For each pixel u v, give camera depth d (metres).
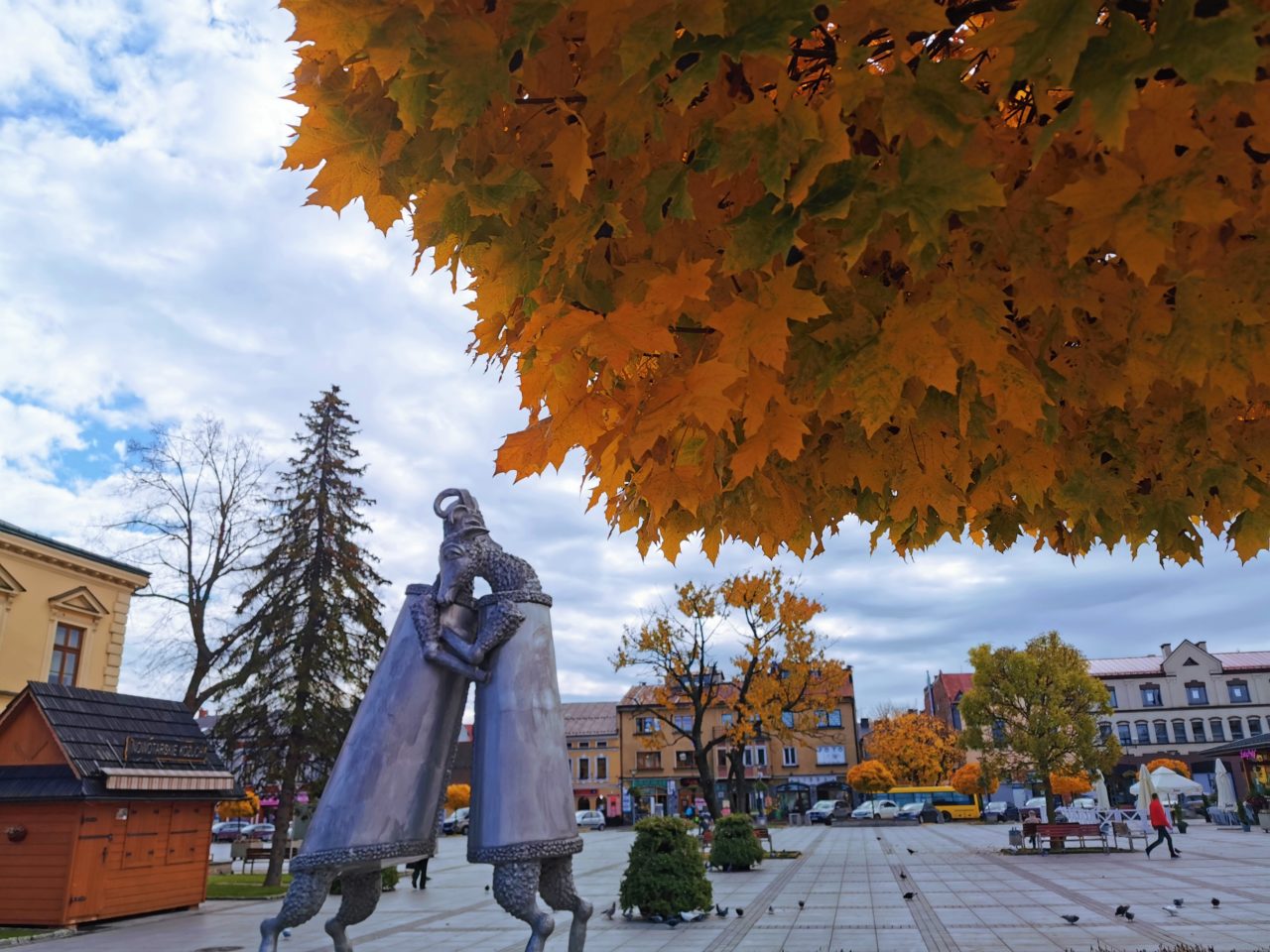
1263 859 18.44
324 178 1.90
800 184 1.52
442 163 1.75
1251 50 1.19
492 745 3.13
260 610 21.86
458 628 3.34
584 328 1.75
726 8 1.43
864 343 1.92
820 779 59.94
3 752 15.37
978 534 3.43
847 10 1.45
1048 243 1.81
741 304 1.74
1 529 20.23
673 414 1.76
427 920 13.36
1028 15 1.30
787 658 23.41
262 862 31.53
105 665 23.19
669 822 12.33
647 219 1.68
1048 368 2.21
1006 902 12.38
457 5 1.56
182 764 16.95
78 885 13.96
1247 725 55.88
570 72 1.71
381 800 3.05
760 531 3.05
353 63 1.69
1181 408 2.55
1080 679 23.56
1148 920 10.30
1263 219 1.70
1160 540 2.89
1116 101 1.27
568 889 3.21
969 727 24.98
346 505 23.23
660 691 25.00
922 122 1.48
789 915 11.82
